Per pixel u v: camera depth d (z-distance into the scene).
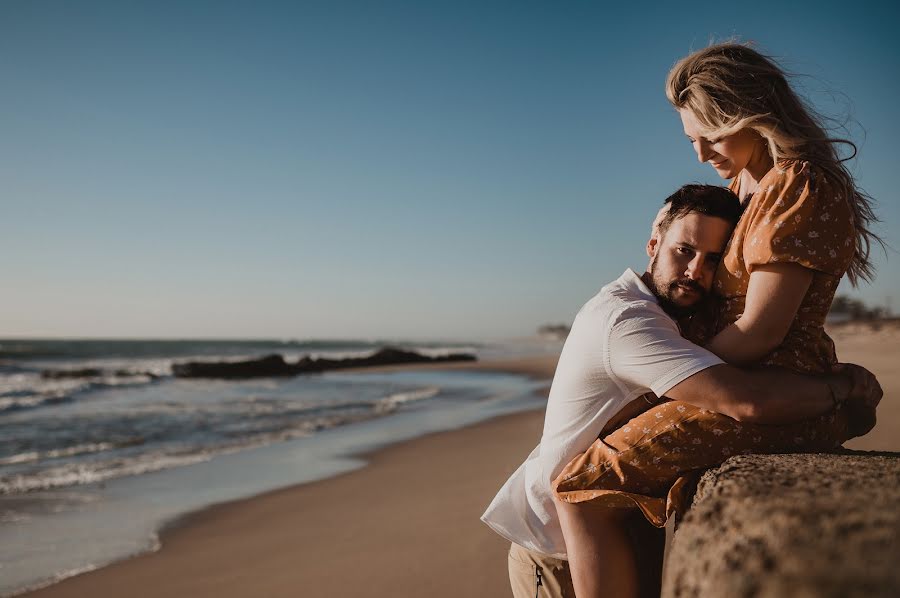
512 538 2.06
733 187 2.22
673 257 1.85
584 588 1.75
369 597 3.81
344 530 5.33
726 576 0.87
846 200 1.73
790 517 0.92
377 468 8.07
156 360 53.47
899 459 1.45
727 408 1.61
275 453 9.59
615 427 1.85
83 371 32.47
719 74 1.82
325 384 25.44
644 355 1.70
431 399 18.08
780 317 1.66
